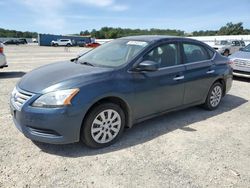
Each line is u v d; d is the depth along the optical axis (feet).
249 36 132.16
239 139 14.57
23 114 11.62
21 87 12.42
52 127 11.37
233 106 20.99
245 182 10.52
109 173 10.75
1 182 9.83
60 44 205.36
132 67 13.70
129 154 12.37
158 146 13.29
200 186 10.15
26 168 10.83
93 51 16.85
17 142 13.05
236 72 32.55
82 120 11.95
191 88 16.98
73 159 11.72
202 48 18.45
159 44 15.37
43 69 14.23
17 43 220.02
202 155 12.53
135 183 10.16
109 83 12.62
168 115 18.03
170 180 10.44
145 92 14.11
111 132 13.19
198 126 16.24
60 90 11.48
